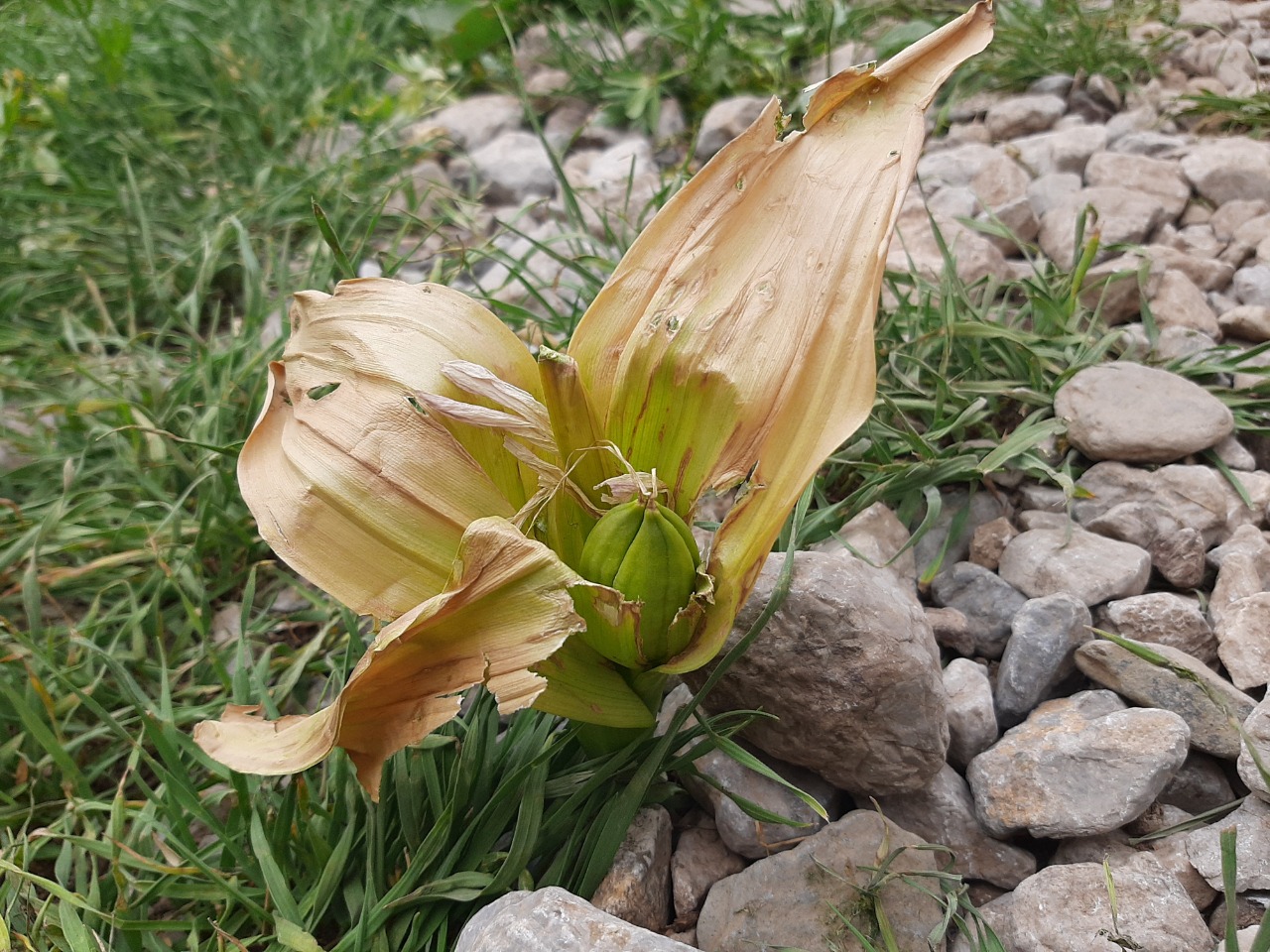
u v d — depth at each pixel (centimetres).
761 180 28
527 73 77
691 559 25
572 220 53
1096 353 42
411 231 64
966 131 63
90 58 75
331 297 28
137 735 37
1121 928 25
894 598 29
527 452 25
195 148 70
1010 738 29
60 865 31
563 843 29
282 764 23
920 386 43
